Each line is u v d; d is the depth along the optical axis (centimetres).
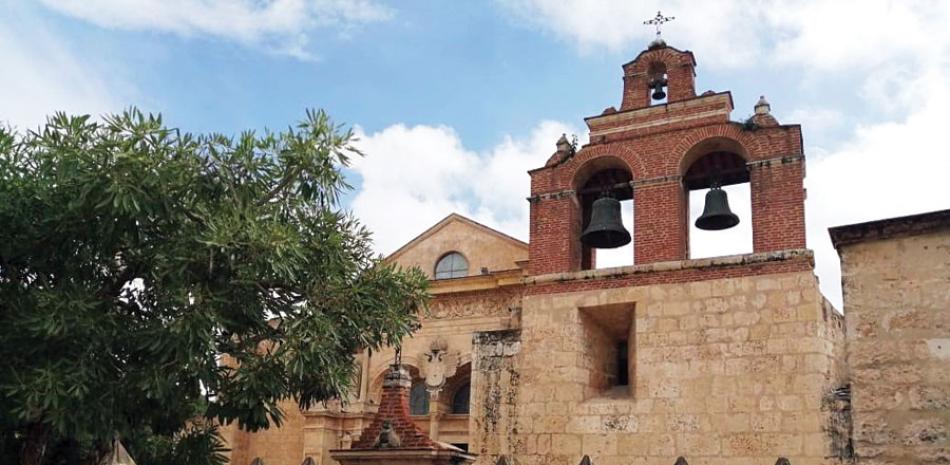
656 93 2338
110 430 1496
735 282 1922
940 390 1045
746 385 1845
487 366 2131
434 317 3659
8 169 1542
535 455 1995
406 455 1617
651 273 2011
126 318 1581
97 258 1609
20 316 1455
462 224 3906
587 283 2073
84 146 1541
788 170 1972
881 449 1055
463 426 3394
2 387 1410
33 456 1566
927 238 1109
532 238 2198
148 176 1484
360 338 1817
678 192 2075
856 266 1142
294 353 1658
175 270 1541
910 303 1093
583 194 2280
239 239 1573
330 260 1789
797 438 1764
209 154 1641
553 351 2055
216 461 1841
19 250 1523
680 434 1870
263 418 1664
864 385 1088
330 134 1766
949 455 1018
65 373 1440
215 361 1620
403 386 1777
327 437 3509
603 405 1966
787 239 1916
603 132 2241
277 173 1723
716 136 2077
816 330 1814
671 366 1927
